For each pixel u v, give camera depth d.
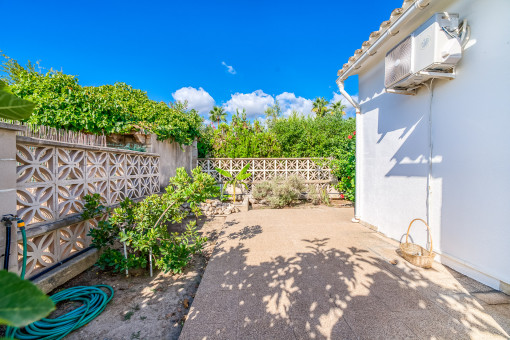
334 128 11.68
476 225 2.79
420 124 3.61
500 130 2.54
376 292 2.60
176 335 2.19
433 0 3.05
